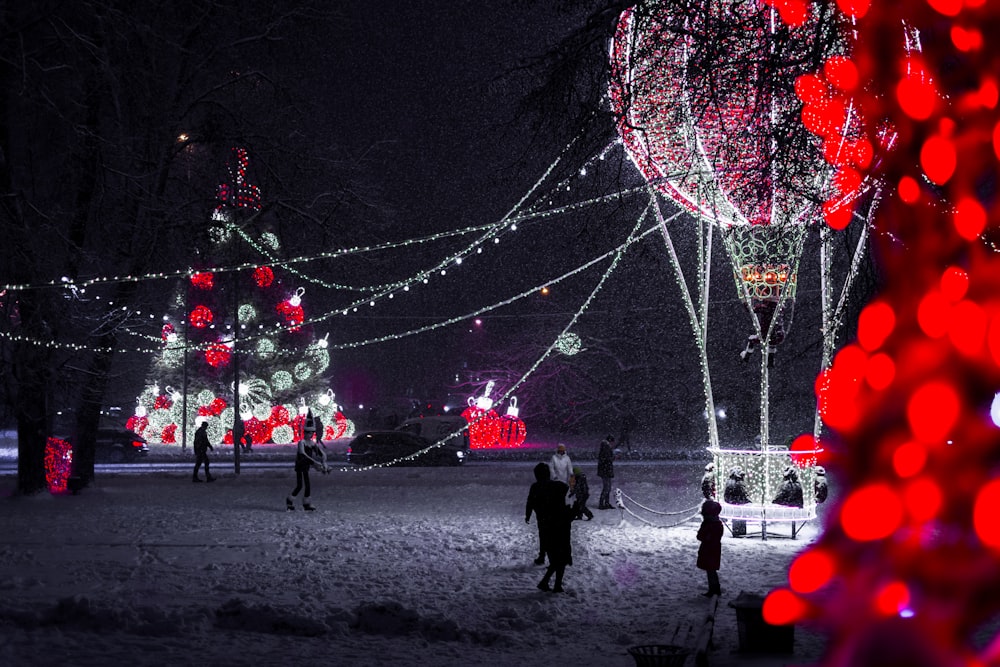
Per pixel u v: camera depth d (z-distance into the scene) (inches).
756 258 597.0
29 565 512.1
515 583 483.8
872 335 108.7
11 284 825.5
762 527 650.8
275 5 964.6
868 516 101.3
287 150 994.7
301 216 1007.0
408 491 1032.2
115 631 362.0
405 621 377.7
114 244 926.4
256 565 524.4
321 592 448.1
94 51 805.2
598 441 2027.6
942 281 109.0
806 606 115.3
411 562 544.7
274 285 1668.3
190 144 971.3
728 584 485.7
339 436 2073.1
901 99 123.0
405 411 3147.1
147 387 1940.2
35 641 338.3
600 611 421.1
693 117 360.8
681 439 1994.3
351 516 785.6
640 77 343.6
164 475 1227.2
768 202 365.1
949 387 101.0
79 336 907.4
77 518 754.8
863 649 104.5
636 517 766.5
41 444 927.0
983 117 116.0
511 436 1877.5
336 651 341.4
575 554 579.5
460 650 346.9
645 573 518.3
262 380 1889.8
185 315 1496.1
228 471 1301.7
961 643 100.3
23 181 860.0
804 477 650.8
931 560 100.2
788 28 287.4
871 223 324.8
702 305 671.8
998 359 100.2
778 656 328.8
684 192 566.3
